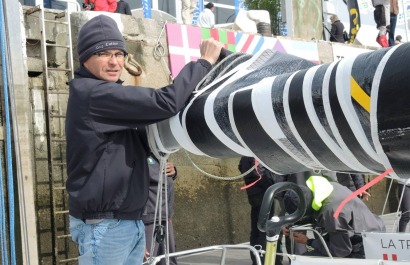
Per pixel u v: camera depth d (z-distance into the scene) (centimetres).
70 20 805
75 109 289
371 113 191
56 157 784
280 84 227
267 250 259
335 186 541
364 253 509
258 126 236
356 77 197
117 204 285
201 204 935
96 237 285
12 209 643
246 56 295
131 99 277
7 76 669
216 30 935
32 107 760
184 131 277
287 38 1043
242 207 993
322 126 212
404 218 843
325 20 1315
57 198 777
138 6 1316
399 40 1459
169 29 885
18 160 671
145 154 302
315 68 219
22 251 679
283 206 550
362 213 529
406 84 182
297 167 249
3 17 675
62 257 772
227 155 276
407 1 1720
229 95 253
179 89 276
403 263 367
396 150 190
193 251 351
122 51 297
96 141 284
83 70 298
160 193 314
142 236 303
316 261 370
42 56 764
